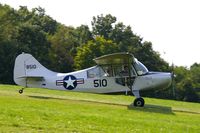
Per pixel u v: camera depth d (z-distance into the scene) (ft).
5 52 449.48
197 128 113.70
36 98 169.58
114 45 498.69
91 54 483.51
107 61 172.55
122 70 175.22
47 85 186.91
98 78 179.22
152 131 99.71
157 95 460.14
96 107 150.10
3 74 437.99
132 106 170.40
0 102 135.44
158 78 175.83
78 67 484.74
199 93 544.62
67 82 183.93
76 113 120.26
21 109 115.96
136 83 175.83
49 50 490.49
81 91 182.29
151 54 523.70
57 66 499.10
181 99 543.39
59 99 175.22
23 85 188.85
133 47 529.04
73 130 91.20
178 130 106.52
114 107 159.02
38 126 91.15
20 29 479.00
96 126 98.43
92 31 633.20
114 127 99.96
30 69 189.67
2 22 524.52
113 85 177.27
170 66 523.29
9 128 87.61
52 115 108.47
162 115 142.61
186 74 638.94
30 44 479.00
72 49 531.91
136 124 109.60
